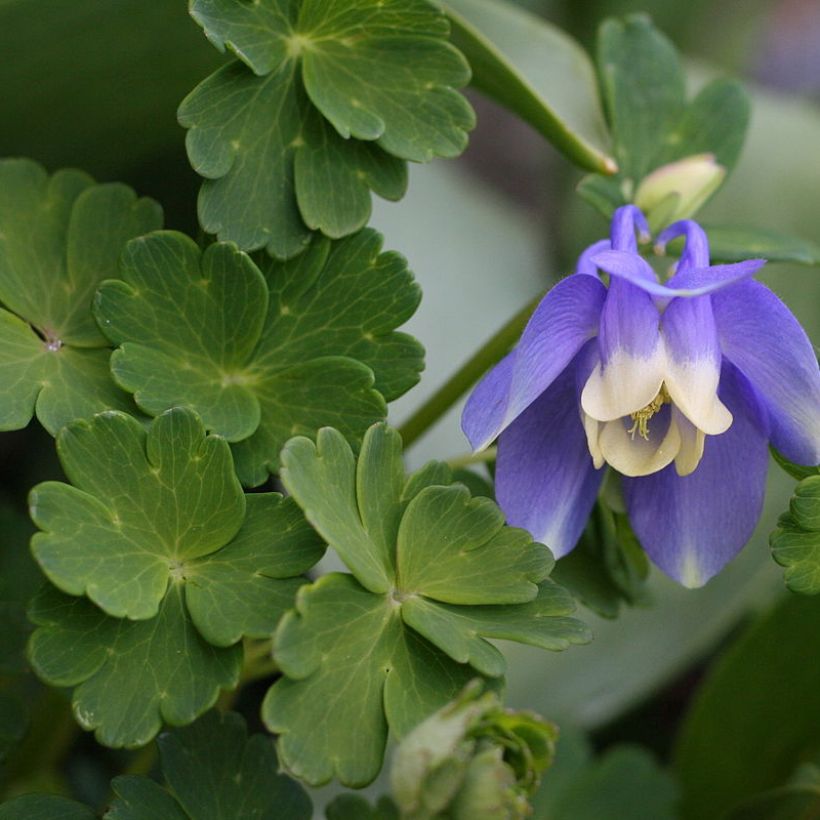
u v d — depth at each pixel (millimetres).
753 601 567
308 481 452
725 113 523
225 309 471
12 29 492
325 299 476
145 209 485
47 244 482
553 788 545
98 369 475
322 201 475
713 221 603
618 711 556
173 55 508
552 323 461
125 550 454
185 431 456
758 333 463
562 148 509
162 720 451
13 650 484
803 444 465
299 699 448
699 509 476
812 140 625
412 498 461
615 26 524
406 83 478
